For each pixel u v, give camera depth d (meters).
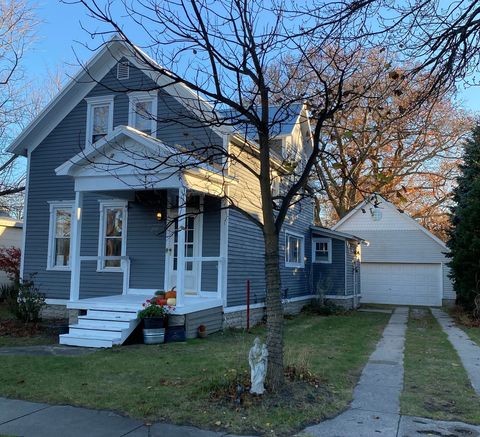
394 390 6.72
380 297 26.12
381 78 9.12
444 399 6.31
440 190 28.48
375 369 8.09
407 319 17.08
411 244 25.81
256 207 14.16
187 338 10.66
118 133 10.35
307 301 20.05
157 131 13.14
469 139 22.83
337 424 5.29
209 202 12.61
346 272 20.84
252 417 5.36
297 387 6.38
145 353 8.97
